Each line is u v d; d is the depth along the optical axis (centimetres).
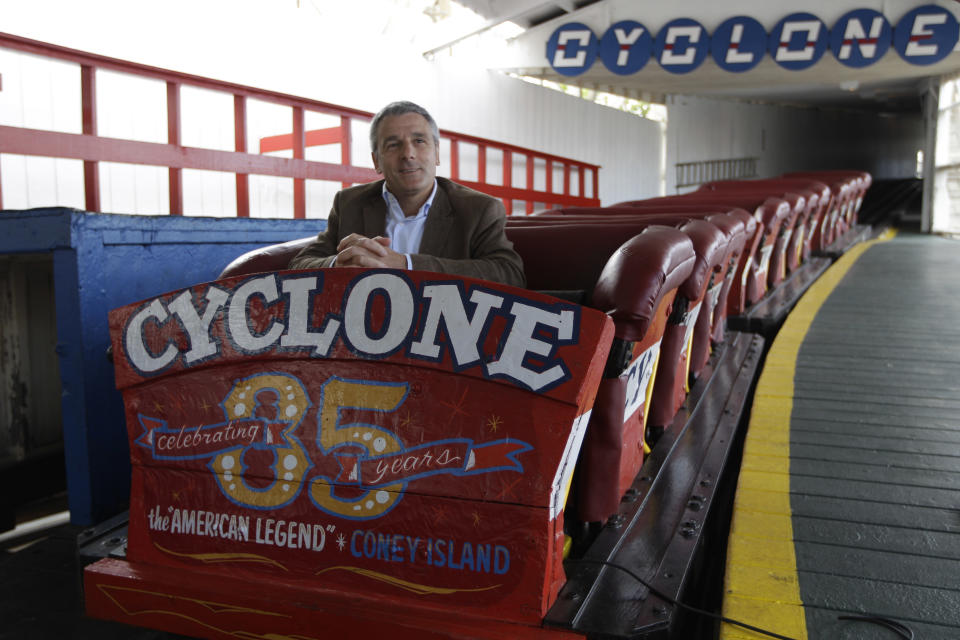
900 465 261
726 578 182
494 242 219
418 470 161
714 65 1262
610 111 1496
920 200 2448
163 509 183
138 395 184
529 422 153
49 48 343
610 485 198
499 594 156
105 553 193
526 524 154
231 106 657
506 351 153
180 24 600
